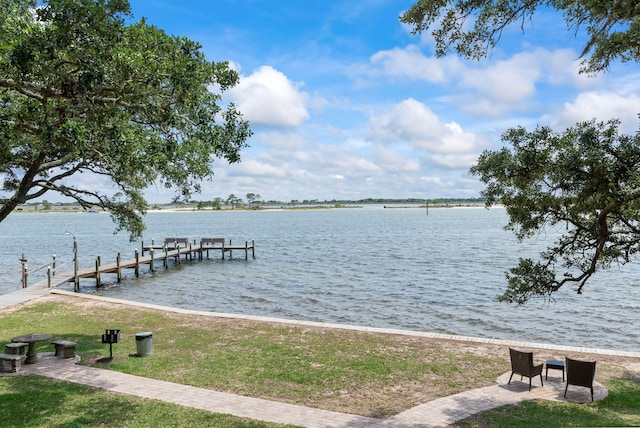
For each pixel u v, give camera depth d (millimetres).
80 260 44750
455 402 9305
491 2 7945
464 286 28578
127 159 9672
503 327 19031
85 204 17266
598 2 6973
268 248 55375
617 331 18359
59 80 8961
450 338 14070
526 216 8570
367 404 9234
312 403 9266
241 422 8234
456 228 98250
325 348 13016
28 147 12969
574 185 7824
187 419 8328
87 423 8062
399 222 131500
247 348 13016
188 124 10305
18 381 10180
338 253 49125
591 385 9297
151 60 9219
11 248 58125
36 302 19484
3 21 8727
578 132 7789
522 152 8164
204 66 9844
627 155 7355
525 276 10055
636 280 30375
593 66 8430
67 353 11938
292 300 24891
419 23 8602
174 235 82438
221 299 25438
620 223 9250
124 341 13703
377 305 23375
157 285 30516
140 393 9625
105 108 9352
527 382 10461
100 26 8586
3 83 8688
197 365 11547
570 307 22547
